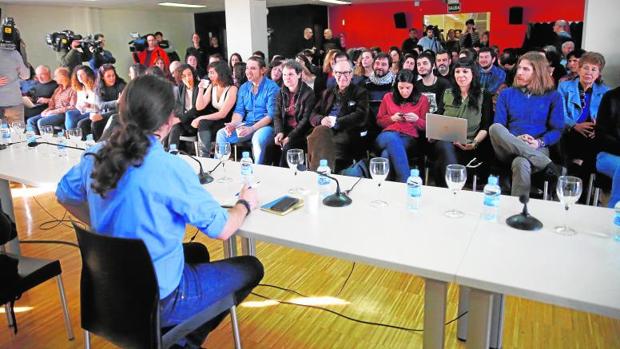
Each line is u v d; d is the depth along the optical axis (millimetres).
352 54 6039
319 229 1619
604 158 3109
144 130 1349
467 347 1380
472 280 1264
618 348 1976
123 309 1396
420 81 4172
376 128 4031
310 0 11695
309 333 2152
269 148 4191
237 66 5582
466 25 11867
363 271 2717
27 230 3422
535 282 1228
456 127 3305
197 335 1592
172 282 1441
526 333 2090
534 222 1584
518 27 11695
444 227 1610
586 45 4688
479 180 3441
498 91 5062
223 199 1966
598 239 1484
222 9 12703
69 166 2594
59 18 10602
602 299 1138
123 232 1378
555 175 3092
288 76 4023
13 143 3246
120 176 1322
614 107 3160
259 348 2055
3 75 5102
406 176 3529
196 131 4898
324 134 3691
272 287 2553
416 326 2182
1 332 2213
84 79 5520
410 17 12914
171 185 1364
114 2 9922
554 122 3352
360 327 2186
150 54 9758
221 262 1674
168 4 10758
